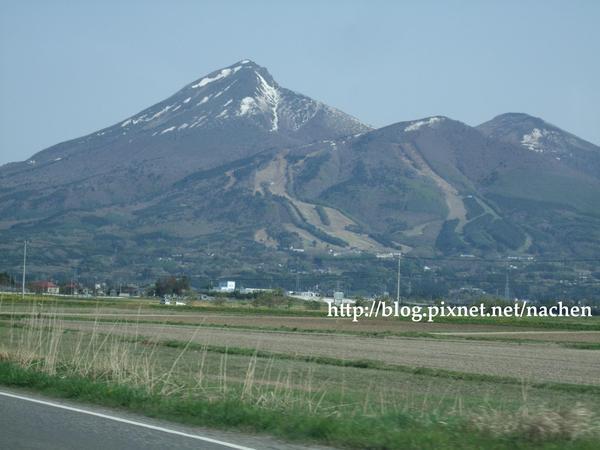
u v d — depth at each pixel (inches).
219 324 3444.9
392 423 722.8
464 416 766.5
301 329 3395.7
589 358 2273.6
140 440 625.0
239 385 1043.3
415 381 1432.1
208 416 734.5
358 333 3304.6
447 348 2566.4
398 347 2517.2
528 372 1766.7
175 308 4891.7
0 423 682.8
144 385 903.7
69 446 597.6
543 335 3698.3
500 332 3941.9
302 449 621.0
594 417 778.8
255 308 5782.5
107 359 1065.5
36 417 716.0
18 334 1673.2
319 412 788.6
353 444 640.4
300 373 1453.0
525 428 674.8
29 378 935.7
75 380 916.0
